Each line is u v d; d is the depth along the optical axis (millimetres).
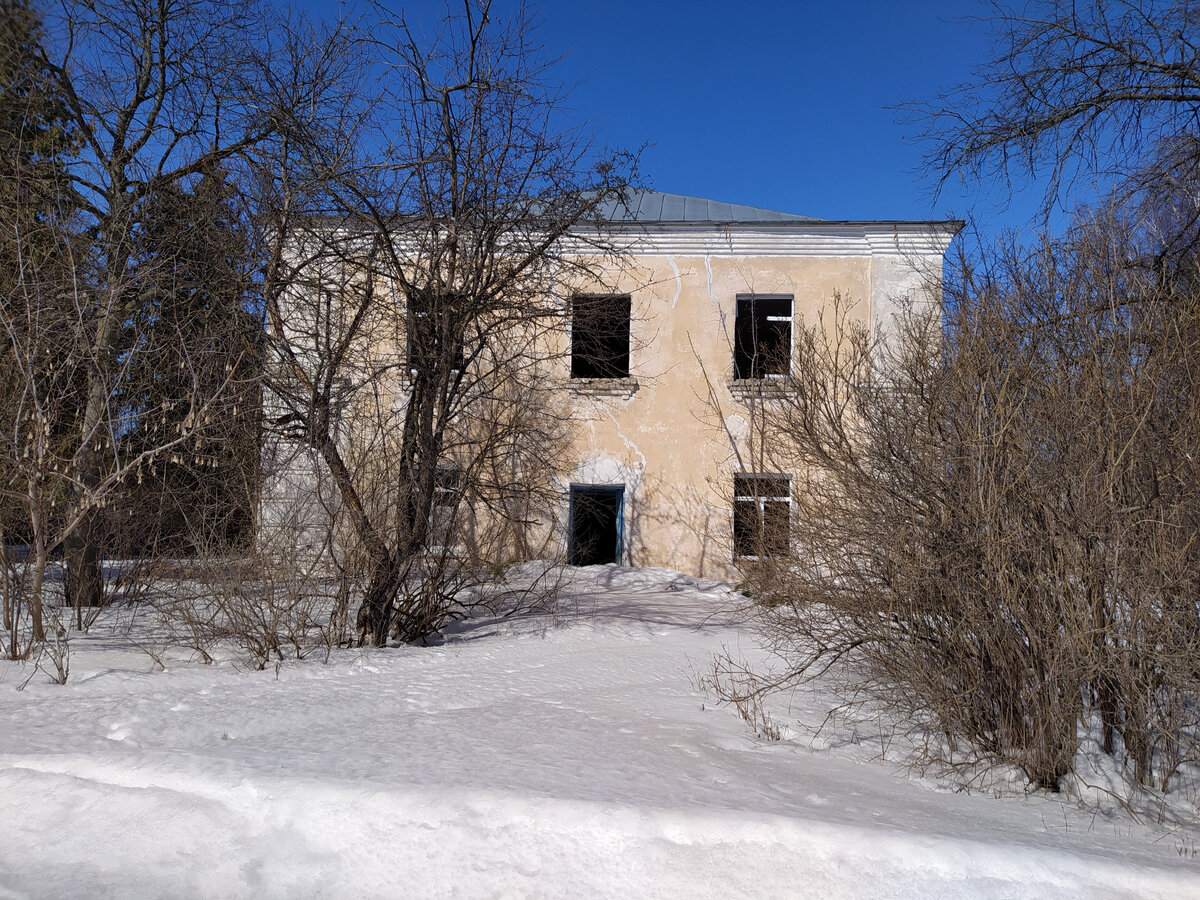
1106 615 5145
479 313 10016
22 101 9758
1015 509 5312
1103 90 10219
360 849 3828
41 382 8609
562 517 16656
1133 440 5086
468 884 3625
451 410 10789
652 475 16922
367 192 9438
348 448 10375
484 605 11680
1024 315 6281
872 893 3469
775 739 6000
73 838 3998
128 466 8125
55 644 8250
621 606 12797
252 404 9305
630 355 17188
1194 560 4992
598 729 5816
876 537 5941
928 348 6926
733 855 3641
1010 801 4898
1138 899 3402
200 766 4457
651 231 17062
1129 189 10117
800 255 17031
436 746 5199
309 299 10086
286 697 6730
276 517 9680
